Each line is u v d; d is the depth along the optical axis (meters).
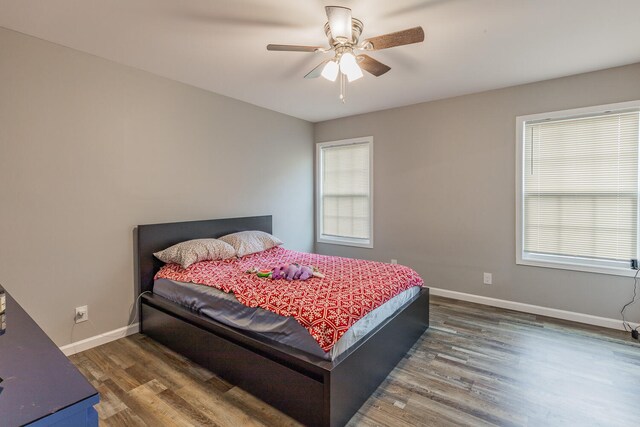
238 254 3.29
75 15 2.06
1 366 0.91
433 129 3.94
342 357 1.79
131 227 2.93
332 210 5.00
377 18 2.11
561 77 3.15
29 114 2.33
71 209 2.56
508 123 3.46
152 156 3.06
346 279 2.53
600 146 3.06
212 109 3.59
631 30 2.26
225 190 3.77
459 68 2.94
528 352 2.59
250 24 2.19
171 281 2.78
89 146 2.64
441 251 3.96
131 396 2.04
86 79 2.61
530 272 3.41
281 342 1.96
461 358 2.50
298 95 3.71
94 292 2.71
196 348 2.41
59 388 0.81
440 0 1.92
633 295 2.93
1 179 2.22
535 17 2.10
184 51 2.59
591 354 2.55
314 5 1.97
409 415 1.87
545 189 3.34
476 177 3.68
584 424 1.79
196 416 1.86
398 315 2.41
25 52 2.30
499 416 1.86
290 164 4.66
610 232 3.05
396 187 4.27
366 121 4.50
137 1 1.92
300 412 1.79
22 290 2.33
